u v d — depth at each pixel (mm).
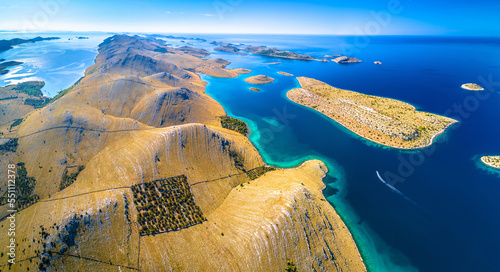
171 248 67250
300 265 66312
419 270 73625
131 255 64250
